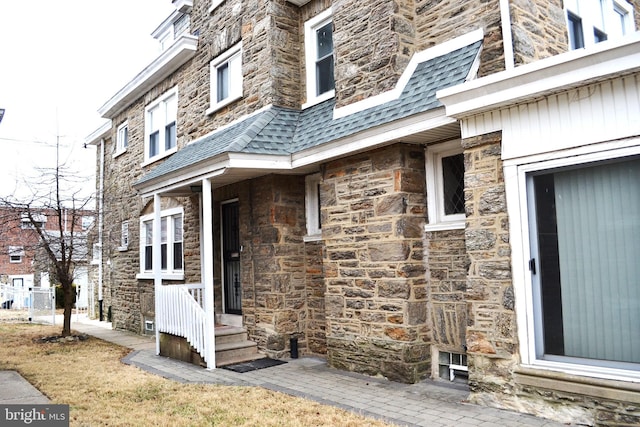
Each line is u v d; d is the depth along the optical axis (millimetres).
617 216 4375
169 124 12141
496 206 5008
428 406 5117
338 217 7012
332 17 7602
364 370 6570
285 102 8625
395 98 6410
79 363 8125
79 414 5070
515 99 4695
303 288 8281
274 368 7285
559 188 4723
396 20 6645
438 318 6141
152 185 9453
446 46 6379
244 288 8750
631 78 4145
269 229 8188
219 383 6461
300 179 8414
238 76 9648
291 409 5129
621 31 8445
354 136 6348
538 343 4738
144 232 12914
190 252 10625
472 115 5191
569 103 4531
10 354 9031
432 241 6254
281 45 8711
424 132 5746
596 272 4473
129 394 5898
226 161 7160
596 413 4281
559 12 6652
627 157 4254
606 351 4383
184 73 11367
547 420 4543
